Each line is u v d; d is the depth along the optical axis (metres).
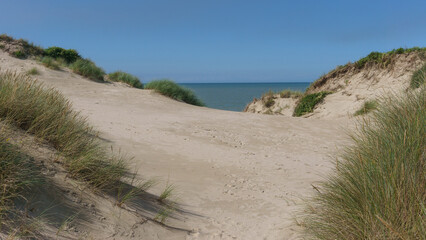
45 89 6.34
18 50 19.42
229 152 8.03
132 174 5.29
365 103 13.34
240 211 4.68
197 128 10.20
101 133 7.57
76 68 18.27
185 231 3.80
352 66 18.94
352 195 3.15
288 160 7.68
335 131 11.01
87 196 3.62
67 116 5.71
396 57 16.52
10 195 2.87
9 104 4.38
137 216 3.72
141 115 11.16
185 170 6.26
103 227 3.22
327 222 3.23
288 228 3.86
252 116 13.10
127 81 20.39
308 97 18.86
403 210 2.56
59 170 3.79
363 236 2.74
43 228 2.78
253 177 6.30
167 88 16.86
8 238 2.44
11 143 3.54
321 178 6.25
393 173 2.84
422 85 5.40
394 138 3.53
